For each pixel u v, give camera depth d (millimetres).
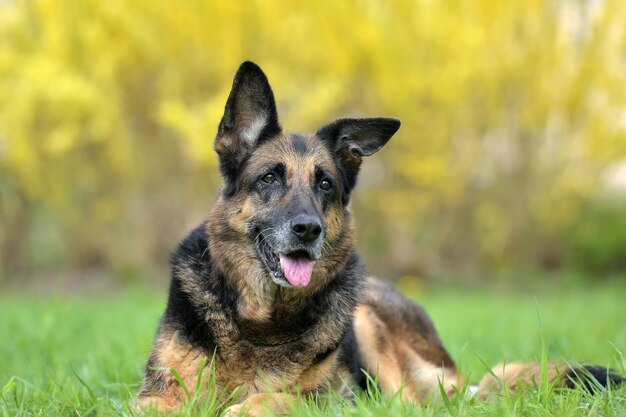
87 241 18641
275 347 4875
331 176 5246
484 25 17609
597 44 17672
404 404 4477
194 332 4801
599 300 15328
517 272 18750
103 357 6504
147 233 18000
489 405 4457
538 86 17797
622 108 18219
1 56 16703
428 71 16875
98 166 17766
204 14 16344
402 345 6332
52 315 9125
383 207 17766
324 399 4840
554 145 18391
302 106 15969
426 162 17094
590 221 20312
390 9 16938
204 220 5473
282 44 17219
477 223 18938
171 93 16766
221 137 5293
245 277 4941
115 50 16375
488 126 17922
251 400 4430
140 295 15281
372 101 17656
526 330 9094
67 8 15961
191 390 4715
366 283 5848
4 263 18891
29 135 16578
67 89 15617
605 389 4578
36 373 6051
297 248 4840
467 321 10070
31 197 18328
